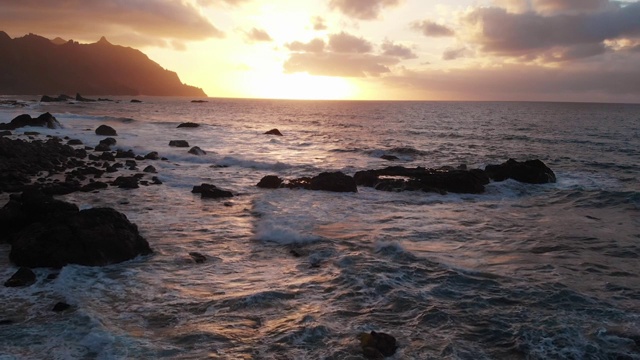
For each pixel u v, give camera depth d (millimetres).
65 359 5848
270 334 6648
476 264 9844
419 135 44875
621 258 10430
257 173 22547
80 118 51250
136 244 10156
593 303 7758
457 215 14797
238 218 13766
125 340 6348
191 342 6379
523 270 9477
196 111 88750
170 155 26656
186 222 13125
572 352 6195
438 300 7852
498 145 36625
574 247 11281
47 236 9445
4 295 7879
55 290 8102
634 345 6348
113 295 8000
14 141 24406
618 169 25250
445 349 6273
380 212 14953
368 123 62500
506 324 6988
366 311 7426
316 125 57875
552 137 42844
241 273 9234
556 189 19344
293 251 10602
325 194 17625
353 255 10148
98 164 23016
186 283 8633
